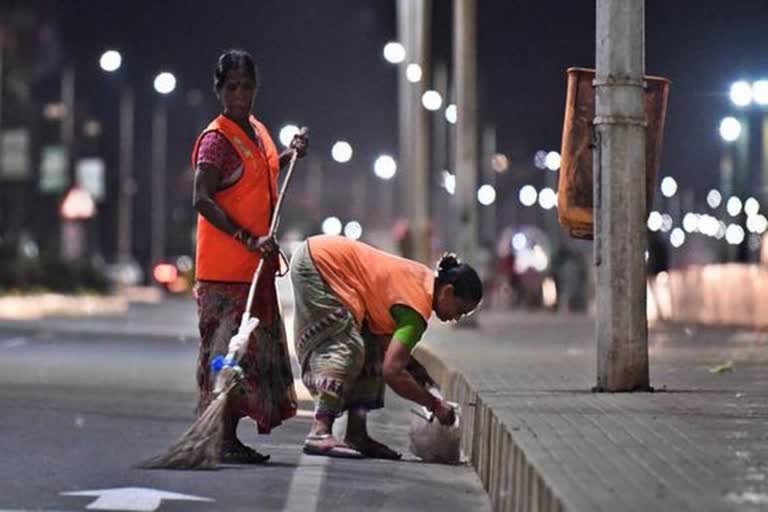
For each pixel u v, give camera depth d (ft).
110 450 75.97
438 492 66.69
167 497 61.62
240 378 69.92
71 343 165.89
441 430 75.20
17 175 417.69
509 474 60.54
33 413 92.32
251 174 72.90
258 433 77.00
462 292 72.90
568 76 82.74
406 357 72.69
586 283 288.71
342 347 73.51
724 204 308.81
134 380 118.52
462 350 125.08
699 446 59.52
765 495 48.67
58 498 61.00
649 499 47.75
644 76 81.82
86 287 328.08
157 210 504.02
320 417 74.54
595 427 64.80
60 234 467.52
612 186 80.69
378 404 75.92
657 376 92.94
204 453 69.10
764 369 99.19
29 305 256.93
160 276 395.75
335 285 73.41
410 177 234.17
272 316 72.90
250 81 73.20
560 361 108.06
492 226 554.05
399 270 73.56
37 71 479.00
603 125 80.94
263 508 60.18
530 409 71.10
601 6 81.20
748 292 182.91
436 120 462.19
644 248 81.15
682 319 210.18
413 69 233.14
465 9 179.73
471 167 180.55
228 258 72.38
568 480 51.16
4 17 460.14
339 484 66.80
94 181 470.80
